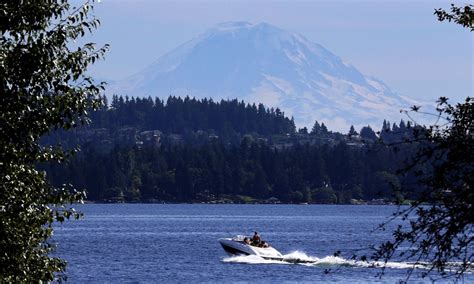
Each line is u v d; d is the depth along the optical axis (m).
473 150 34.59
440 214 34.66
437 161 34.97
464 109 35.31
